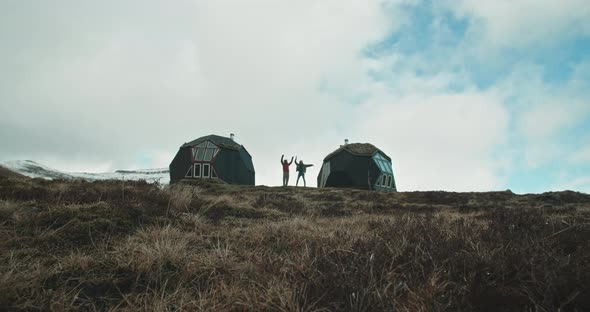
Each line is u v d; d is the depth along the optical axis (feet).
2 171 108.17
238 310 13.80
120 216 24.44
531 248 16.28
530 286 13.61
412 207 57.36
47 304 13.89
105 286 15.79
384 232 22.22
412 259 16.29
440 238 19.07
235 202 38.63
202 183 89.81
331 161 184.44
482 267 15.11
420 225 22.94
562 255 16.74
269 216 34.40
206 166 183.52
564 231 21.30
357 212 47.70
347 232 24.00
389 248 17.74
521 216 26.81
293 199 59.77
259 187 95.40
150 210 27.35
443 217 31.19
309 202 57.98
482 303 12.80
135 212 25.89
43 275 15.76
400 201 73.00
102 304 14.58
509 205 65.92
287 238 23.73
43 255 18.61
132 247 19.38
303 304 12.96
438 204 69.21
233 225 29.19
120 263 17.43
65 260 17.66
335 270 14.55
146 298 14.75
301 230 26.02
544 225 23.54
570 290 12.82
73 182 45.62
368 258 15.89
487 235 20.51
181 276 16.61
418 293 13.03
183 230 25.26
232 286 15.46
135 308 14.01
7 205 24.97
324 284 13.50
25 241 20.29
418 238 19.66
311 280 13.97
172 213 28.37
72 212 23.98
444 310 11.99
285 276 15.58
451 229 22.85
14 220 23.25
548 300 12.37
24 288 14.69
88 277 16.22
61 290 14.92
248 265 17.90
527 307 12.57
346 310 12.37
